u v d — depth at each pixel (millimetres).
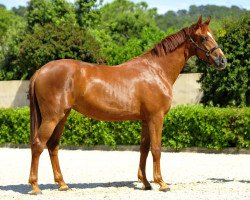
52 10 28359
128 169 11195
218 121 14000
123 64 8438
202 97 19375
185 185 8719
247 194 7664
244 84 17406
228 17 18484
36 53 20859
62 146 15938
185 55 8609
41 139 7797
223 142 14070
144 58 8484
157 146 8156
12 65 26047
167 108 8320
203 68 18000
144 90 8164
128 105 8117
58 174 8289
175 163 12094
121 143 15250
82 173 10641
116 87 8086
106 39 29297
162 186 8109
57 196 7633
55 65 7902
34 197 7559
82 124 15500
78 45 21047
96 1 31141
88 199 7328
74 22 28297
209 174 10297
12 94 24156
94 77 8023
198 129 14266
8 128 16781
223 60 8453
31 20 28281
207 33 8508
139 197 7473
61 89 7805
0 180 9789
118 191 8148
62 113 7832
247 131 13812
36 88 7863
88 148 15594
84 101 7984
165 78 8430
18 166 11961
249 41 17328
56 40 21062
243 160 12547
